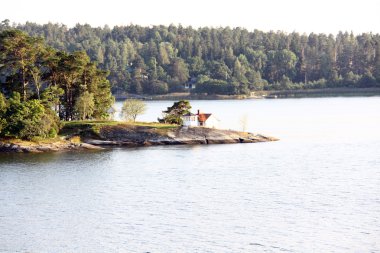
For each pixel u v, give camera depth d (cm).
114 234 17825
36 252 16550
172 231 18012
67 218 19388
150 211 19988
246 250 16488
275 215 19312
